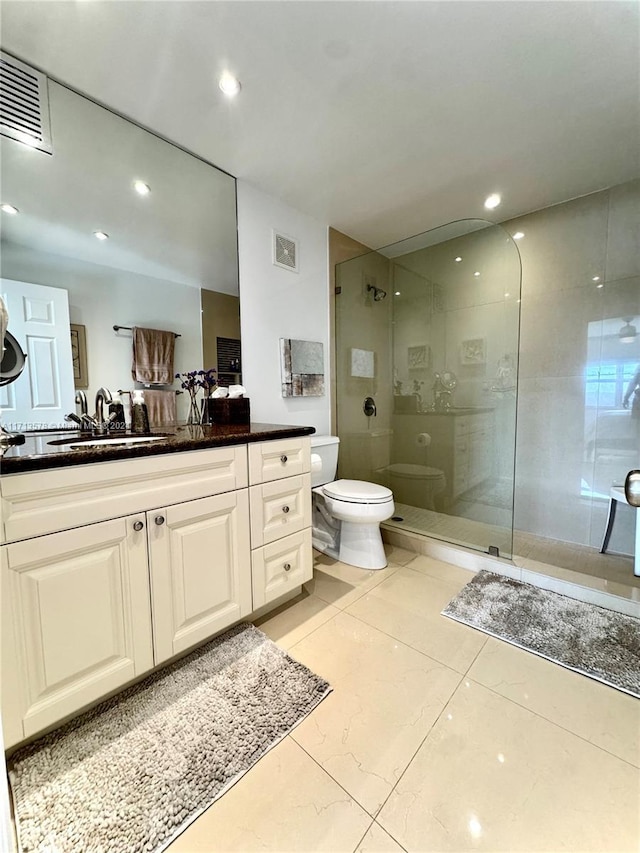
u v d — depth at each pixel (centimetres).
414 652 134
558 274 220
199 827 80
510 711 108
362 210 220
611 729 102
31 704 90
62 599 95
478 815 81
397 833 78
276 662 128
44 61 117
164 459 113
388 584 184
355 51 114
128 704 110
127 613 107
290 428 160
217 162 172
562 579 174
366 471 275
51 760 93
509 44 113
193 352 179
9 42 109
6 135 123
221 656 131
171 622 117
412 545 225
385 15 103
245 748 97
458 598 169
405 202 211
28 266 132
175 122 145
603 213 202
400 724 104
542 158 172
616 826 78
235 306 193
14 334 130
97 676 102
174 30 106
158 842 77
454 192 200
